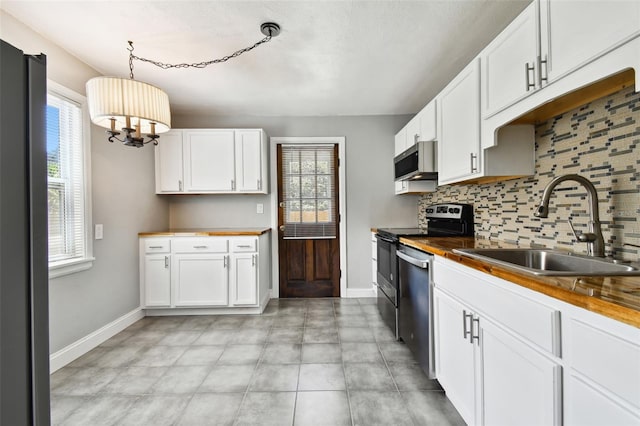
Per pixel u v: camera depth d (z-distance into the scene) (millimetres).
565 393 796
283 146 3586
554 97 1171
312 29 1909
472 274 1284
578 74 1059
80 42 2031
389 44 2090
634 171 1155
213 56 2230
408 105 3285
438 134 2342
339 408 1546
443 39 2035
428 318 1731
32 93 599
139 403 1601
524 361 955
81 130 2225
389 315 2541
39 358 614
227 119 3555
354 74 2543
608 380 670
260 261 3066
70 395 1677
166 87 2771
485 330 1184
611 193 1249
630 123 1166
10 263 562
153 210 3215
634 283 844
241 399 1628
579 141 1408
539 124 1684
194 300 2965
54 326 1969
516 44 1374
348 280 3607
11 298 565
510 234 1961
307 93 2943
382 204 3613
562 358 807
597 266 1190
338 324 2715
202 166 3271
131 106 1896
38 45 1920
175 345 2309
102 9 1699
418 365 1970
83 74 2285
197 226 3572
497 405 1108
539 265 1496
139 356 2131
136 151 2918
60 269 1991
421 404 1572
